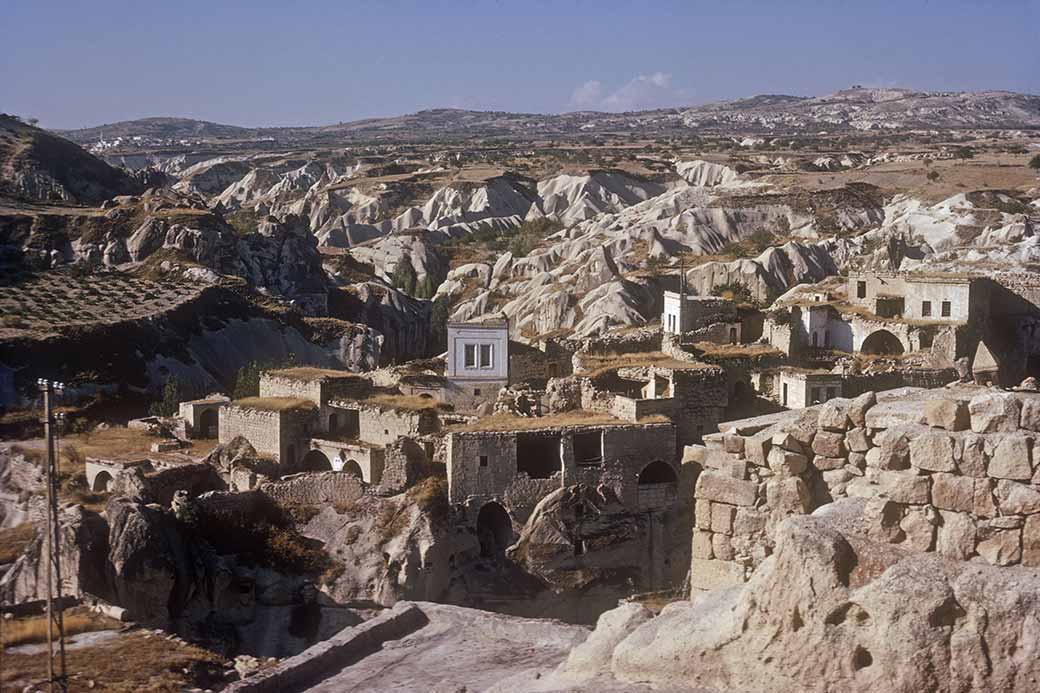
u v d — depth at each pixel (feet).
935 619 54.70
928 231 523.29
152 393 337.52
